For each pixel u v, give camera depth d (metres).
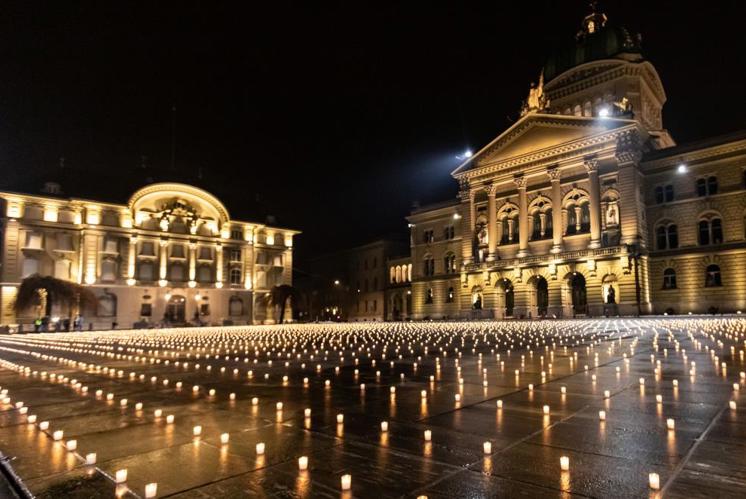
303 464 5.59
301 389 10.96
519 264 62.72
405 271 91.69
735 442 6.24
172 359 18.30
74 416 8.51
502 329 36.06
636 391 9.80
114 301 71.31
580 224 59.50
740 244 48.84
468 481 5.16
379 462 5.81
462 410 8.46
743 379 10.92
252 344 26.38
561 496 4.72
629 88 66.00
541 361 15.17
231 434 7.16
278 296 79.06
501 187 68.19
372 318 98.56
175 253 77.94
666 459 5.67
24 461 6.07
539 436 6.73
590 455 5.88
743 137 49.19
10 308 63.72
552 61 74.44
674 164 54.34
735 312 48.53
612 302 55.00
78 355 20.67
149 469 5.71
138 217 75.06
